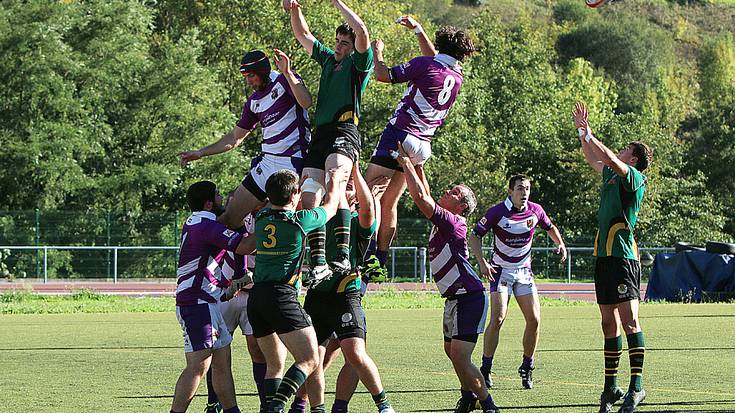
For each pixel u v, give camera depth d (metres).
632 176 26.17
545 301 76.25
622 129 147.88
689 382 30.80
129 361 36.59
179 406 22.75
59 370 33.97
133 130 116.81
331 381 31.83
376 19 128.38
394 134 24.45
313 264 22.03
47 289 89.56
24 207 110.88
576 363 35.97
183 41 119.81
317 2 124.88
